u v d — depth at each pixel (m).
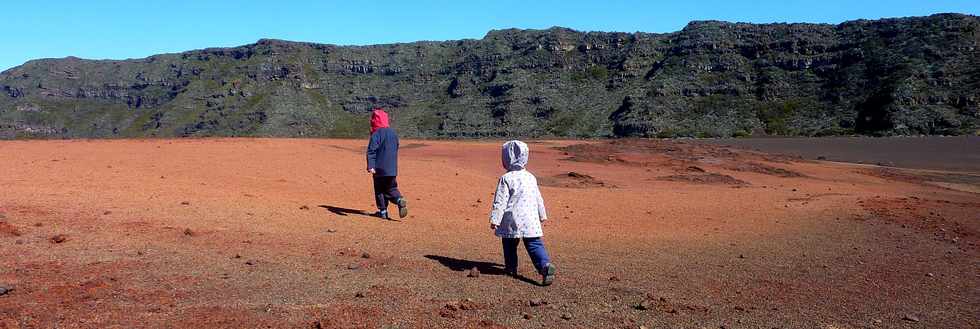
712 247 9.07
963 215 13.81
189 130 176.75
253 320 4.55
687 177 22.92
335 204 11.09
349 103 187.25
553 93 165.50
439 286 5.85
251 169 15.28
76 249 6.25
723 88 144.75
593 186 19.02
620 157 31.77
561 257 7.72
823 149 60.78
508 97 166.88
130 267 5.75
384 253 7.20
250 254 6.61
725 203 15.04
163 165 14.54
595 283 6.34
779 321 5.30
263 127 171.00
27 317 4.29
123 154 16.84
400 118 175.12
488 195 14.52
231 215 8.74
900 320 5.52
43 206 8.15
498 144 40.59
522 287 6.03
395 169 9.92
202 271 5.80
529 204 6.30
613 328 4.87
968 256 9.01
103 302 4.73
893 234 10.86
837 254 8.80
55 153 16.16
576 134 142.62
